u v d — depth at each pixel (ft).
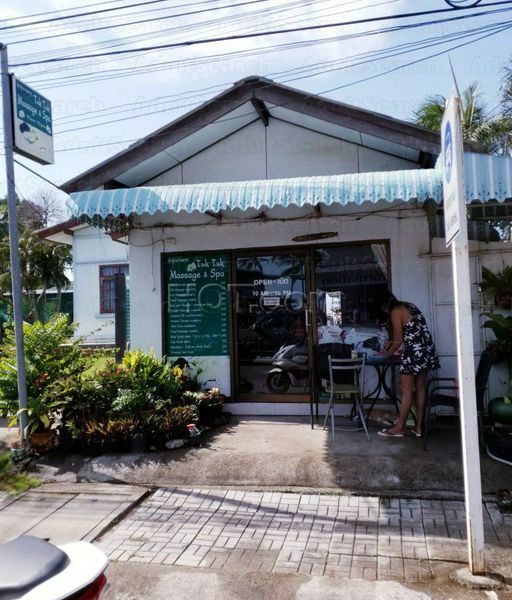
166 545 13.78
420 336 19.66
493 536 13.50
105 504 16.46
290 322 24.49
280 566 12.54
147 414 20.17
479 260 22.50
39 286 74.28
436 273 22.88
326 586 11.62
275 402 24.41
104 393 21.06
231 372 24.84
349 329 23.84
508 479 16.33
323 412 23.91
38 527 15.08
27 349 21.63
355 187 18.45
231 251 24.94
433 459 17.39
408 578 11.82
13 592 6.60
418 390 20.27
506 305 22.04
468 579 11.43
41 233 51.26
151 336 25.31
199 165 25.23
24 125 20.22
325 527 14.46
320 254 24.21
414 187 18.06
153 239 25.40
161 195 19.94
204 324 25.22
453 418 22.54
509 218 22.71
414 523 14.44
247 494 16.76
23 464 19.66
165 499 16.70
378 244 23.62
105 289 61.93
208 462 18.33
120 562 12.94
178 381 22.49
